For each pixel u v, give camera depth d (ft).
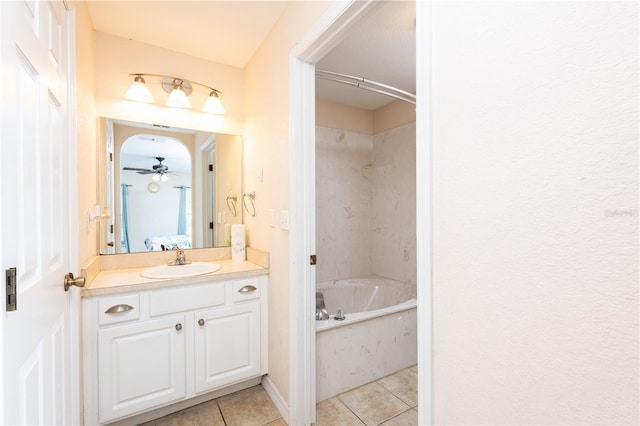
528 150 1.90
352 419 5.42
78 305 4.20
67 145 3.74
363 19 3.90
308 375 5.16
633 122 1.50
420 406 2.66
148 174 6.82
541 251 1.85
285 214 5.43
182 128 7.15
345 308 9.21
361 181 10.31
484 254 2.16
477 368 2.22
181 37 6.47
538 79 1.85
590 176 1.64
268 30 6.17
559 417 1.78
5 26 1.89
